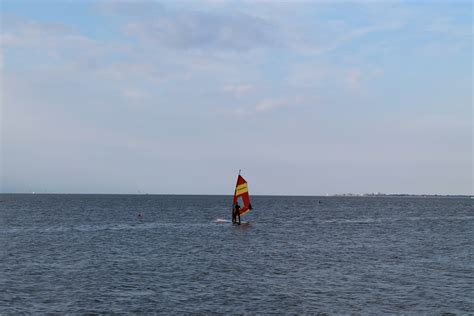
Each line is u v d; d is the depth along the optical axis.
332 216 105.06
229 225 73.62
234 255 40.47
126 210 125.06
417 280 29.91
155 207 147.62
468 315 22.36
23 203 173.88
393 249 45.34
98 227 69.19
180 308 23.25
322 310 23.00
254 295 25.83
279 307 23.50
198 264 35.66
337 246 47.56
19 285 27.78
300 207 159.88
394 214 117.56
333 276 31.14
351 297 25.47
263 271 32.88
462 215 116.12
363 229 69.38
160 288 27.36
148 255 40.19
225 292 26.47
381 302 24.48
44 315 21.92
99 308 23.16
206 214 108.56
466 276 31.28
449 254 41.94
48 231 62.09
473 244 50.12
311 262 36.97
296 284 28.56
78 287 27.45
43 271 32.28
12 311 22.44
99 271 32.44
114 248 44.72
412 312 22.78
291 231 64.44
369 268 34.31
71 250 43.06
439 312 22.78
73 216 96.12
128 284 28.34
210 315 22.20
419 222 86.56
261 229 67.06
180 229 66.25
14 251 42.00
